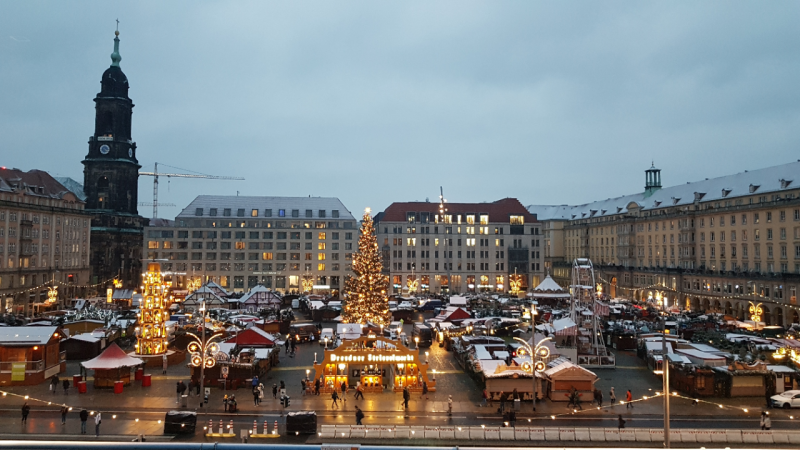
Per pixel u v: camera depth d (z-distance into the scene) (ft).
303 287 475.31
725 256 372.99
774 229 328.49
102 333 222.07
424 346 237.45
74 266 427.33
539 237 539.70
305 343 246.88
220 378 164.14
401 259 521.24
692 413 138.72
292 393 156.46
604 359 194.59
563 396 150.61
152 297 197.16
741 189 379.76
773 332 236.63
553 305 346.54
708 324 256.52
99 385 160.04
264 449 32.48
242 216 497.46
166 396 151.53
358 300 243.60
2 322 258.16
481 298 392.06
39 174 421.18
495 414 137.08
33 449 30.94
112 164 490.90
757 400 152.05
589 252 574.56
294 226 499.10
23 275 358.02
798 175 334.65
